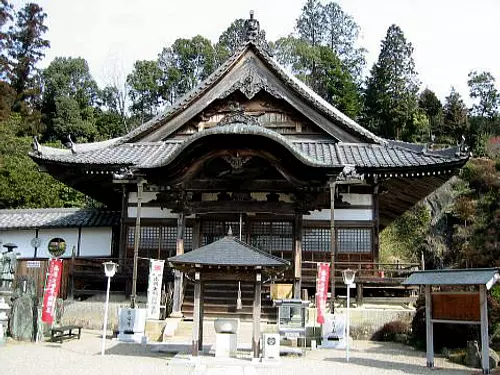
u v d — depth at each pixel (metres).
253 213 21.02
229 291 19.64
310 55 62.09
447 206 40.41
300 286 19.62
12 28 60.19
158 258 22.02
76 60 66.06
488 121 66.50
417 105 58.25
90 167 21.39
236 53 23.62
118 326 16.84
